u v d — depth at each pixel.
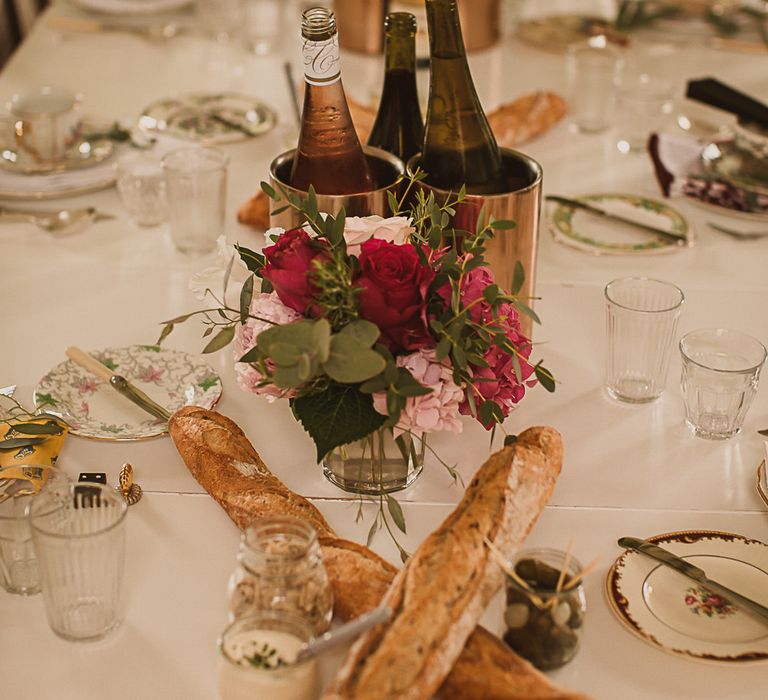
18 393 1.18
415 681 0.74
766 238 1.56
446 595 0.79
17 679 0.83
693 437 1.13
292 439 1.11
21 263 1.47
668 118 1.86
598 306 1.38
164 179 1.54
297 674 0.76
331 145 1.15
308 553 0.80
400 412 0.88
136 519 0.99
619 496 1.04
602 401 1.18
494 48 2.28
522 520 0.89
